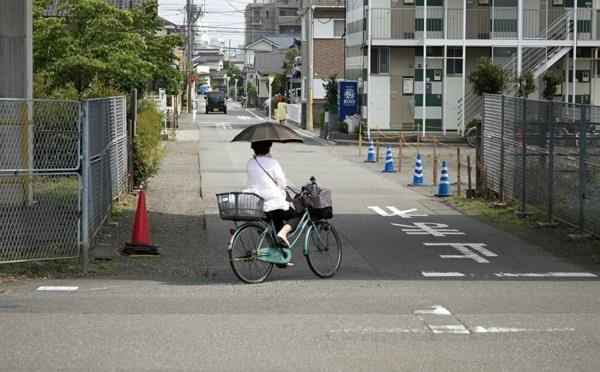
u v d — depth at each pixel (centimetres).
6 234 1102
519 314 873
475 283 1055
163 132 4194
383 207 1833
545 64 4041
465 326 819
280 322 830
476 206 1839
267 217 1042
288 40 11881
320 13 5988
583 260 1227
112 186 1599
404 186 2295
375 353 719
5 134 1237
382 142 4109
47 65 2753
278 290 999
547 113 1571
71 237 1129
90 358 696
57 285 1020
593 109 1359
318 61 6028
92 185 1216
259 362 689
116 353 712
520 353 721
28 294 965
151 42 3491
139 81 2911
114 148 1652
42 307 893
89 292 980
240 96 12888
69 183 1180
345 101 4653
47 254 1117
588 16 4109
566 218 1492
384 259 1230
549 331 801
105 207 1442
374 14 4166
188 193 2045
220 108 8081
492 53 4188
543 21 4112
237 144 3978
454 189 2206
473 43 4081
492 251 1303
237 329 800
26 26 1644
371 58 4266
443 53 4181
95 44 2827
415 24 4184
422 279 1081
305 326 814
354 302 931
